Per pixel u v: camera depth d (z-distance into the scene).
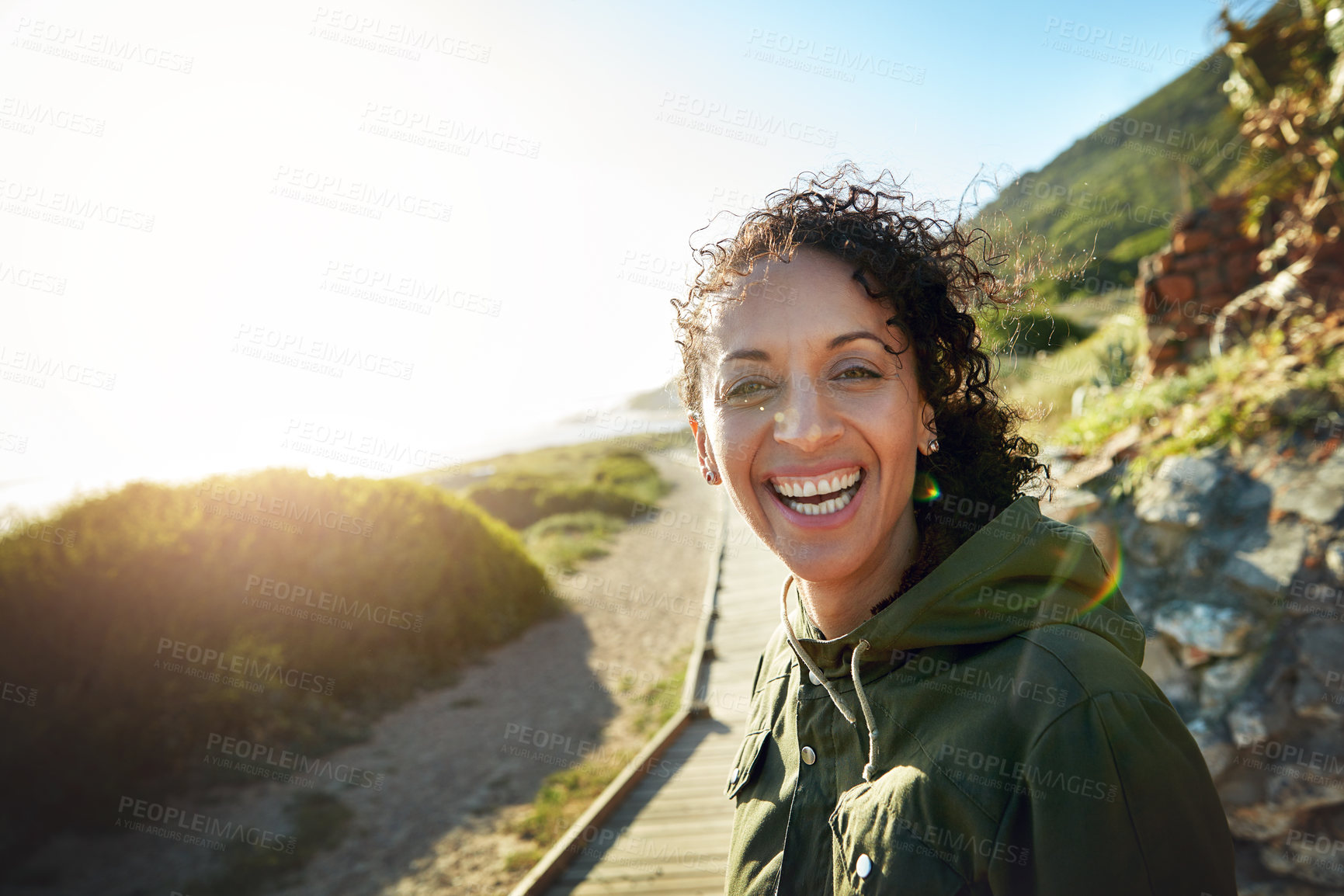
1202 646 3.79
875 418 0.96
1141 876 0.70
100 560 6.51
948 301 1.06
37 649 5.97
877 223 1.05
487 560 11.35
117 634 6.31
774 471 1.00
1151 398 5.61
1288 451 4.25
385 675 8.45
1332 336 4.75
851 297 0.98
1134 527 4.62
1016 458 1.16
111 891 4.89
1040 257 1.19
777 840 1.07
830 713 1.05
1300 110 5.91
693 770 5.06
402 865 5.18
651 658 9.77
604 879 3.84
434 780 6.41
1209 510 4.27
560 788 6.17
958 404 1.10
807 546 0.99
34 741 5.57
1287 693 3.49
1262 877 3.45
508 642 10.62
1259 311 5.59
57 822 5.47
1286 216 6.01
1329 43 5.62
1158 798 0.72
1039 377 7.64
